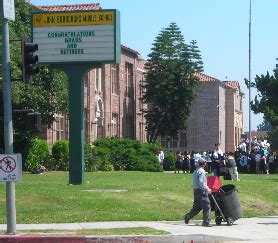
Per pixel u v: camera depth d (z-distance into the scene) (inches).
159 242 613.6
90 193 909.8
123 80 2502.5
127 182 1147.9
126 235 623.5
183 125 2581.2
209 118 3102.9
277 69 2468.0
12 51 1362.0
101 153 1740.9
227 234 656.4
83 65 1121.4
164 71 2519.7
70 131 1109.7
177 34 2527.1
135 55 2608.3
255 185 1155.3
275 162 1882.4
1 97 1509.6
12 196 630.5
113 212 794.8
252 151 1888.5
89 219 746.8
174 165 2082.9
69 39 1120.8
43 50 1125.7
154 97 2534.5
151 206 850.1
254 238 631.8
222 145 3218.5
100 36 1115.3
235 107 3501.5
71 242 605.9
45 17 1126.4
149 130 2588.6
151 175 1467.8
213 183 742.5
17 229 665.6
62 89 1609.3
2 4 617.9
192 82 2549.2
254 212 879.1
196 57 2539.4
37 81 1569.9
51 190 936.9
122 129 2488.9
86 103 2124.8
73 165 1095.6
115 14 1112.2
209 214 722.2
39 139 1702.8
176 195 930.7
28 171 1563.7
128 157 1828.2
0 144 1609.3
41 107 1589.6
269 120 2423.7
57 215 765.9
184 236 627.5
